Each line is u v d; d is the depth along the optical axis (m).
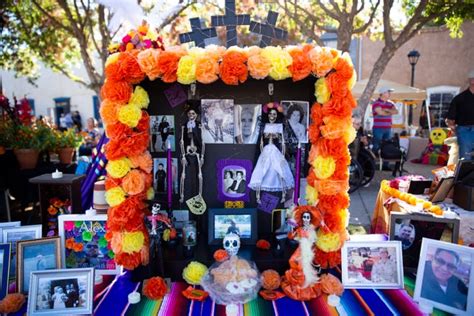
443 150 9.05
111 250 2.69
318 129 2.47
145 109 2.85
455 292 2.20
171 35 8.19
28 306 2.16
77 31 8.13
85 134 7.63
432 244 2.32
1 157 4.11
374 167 6.45
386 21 6.95
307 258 2.36
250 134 2.96
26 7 8.07
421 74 14.48
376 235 3.00
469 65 13.84
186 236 2.60
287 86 2.88
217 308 2.25
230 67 2.28
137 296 2.31
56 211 3.30
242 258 2.50
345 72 2.33
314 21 7.88
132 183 2.37
